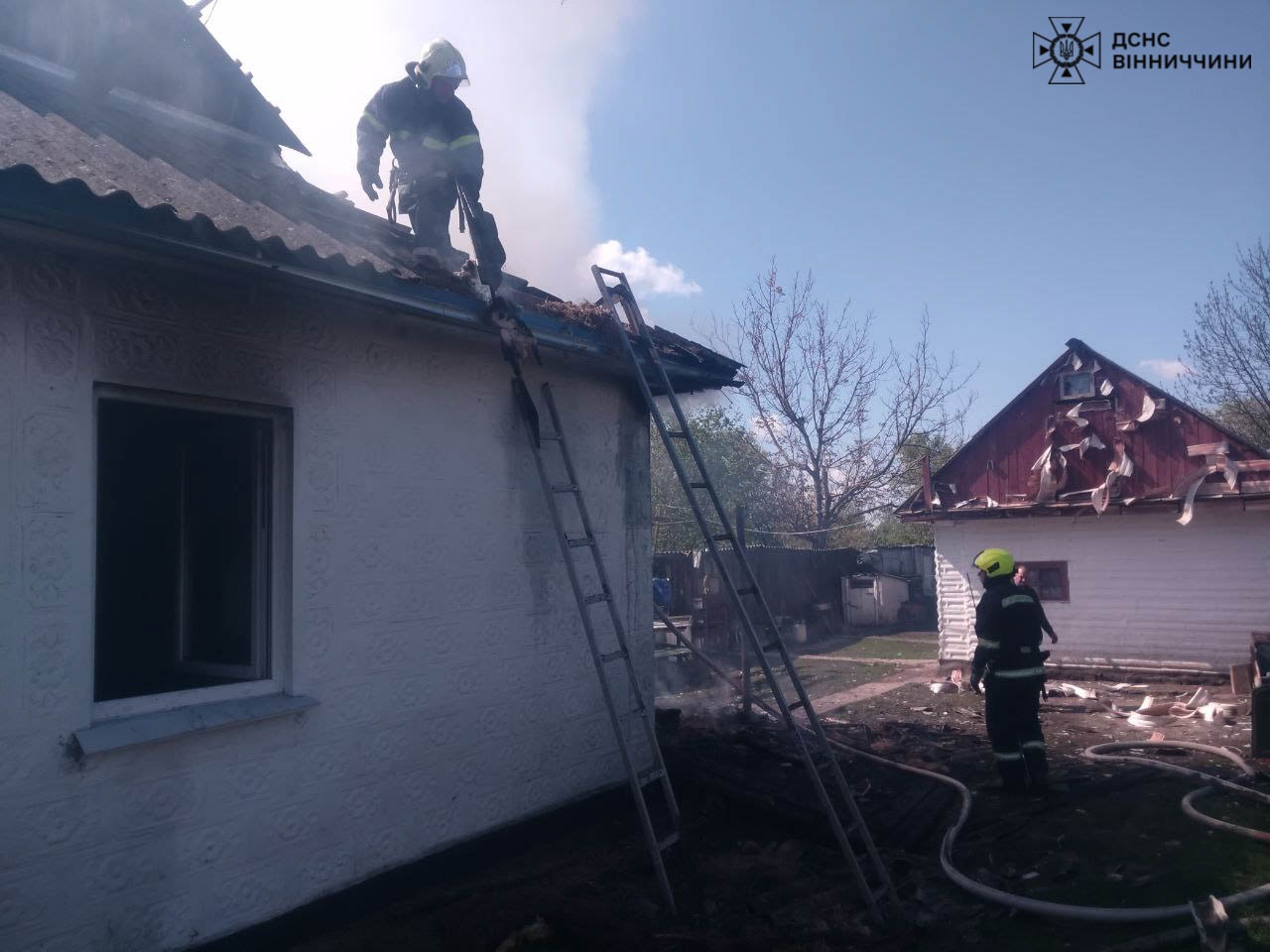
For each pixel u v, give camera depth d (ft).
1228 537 41.14
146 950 12.02
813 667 50.24
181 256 11.69
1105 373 44.57
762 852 18.48
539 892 15.57
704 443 85.40
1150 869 17.03
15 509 11.12
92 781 11.61
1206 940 13.14
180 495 15.65
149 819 12.16
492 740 17.62
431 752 16.37
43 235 10.94
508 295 17.76
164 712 12.63
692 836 19.53
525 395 17.93
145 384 12.62
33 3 18.24
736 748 24.39
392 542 15.99
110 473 15.66
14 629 11.02
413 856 15.87
